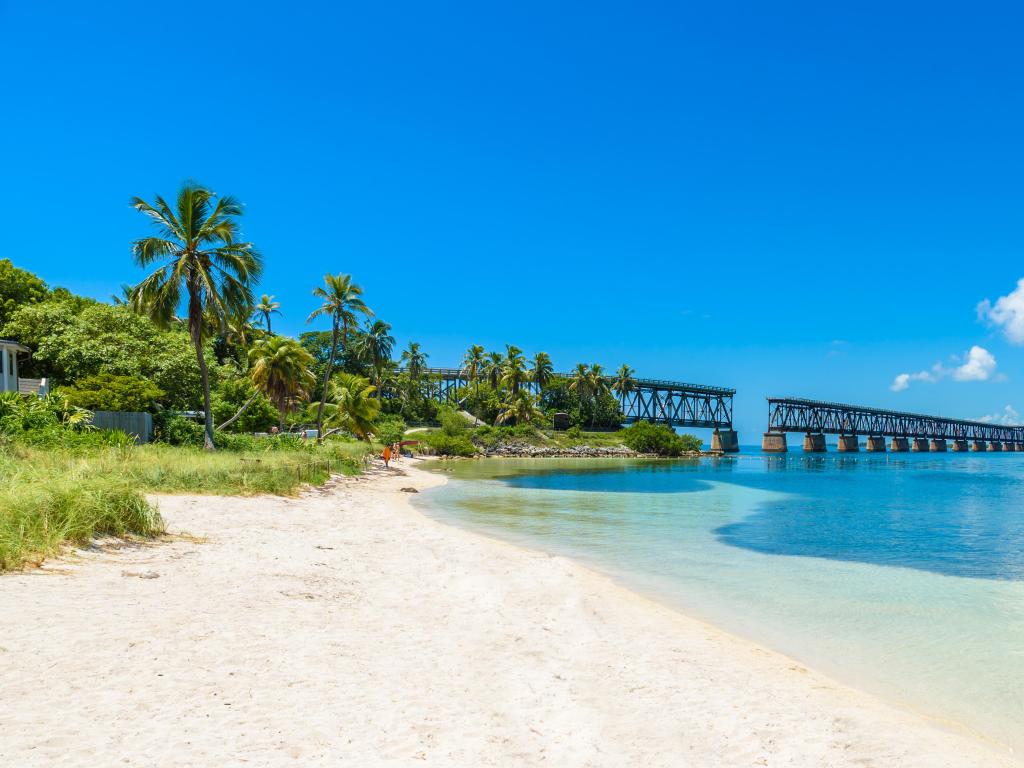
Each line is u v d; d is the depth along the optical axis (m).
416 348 101.06
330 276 52.50
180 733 4.46
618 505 27.64
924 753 5.36
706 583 12.43
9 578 7.99
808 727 5.79
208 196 31.14
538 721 5.39
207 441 31.20
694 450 110.25
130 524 11.73
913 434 187.12
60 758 3.93
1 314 42.19
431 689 5.88
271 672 5.86
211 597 8.33
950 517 25.27
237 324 33.50
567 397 116.81
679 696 6.33
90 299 48.19
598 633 8.44
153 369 39.44
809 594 11.63
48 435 23.08
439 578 11.17
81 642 6.03
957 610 10.55
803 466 79.81
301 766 4.20
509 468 59.00
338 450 41.38
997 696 6.89
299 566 11.13
